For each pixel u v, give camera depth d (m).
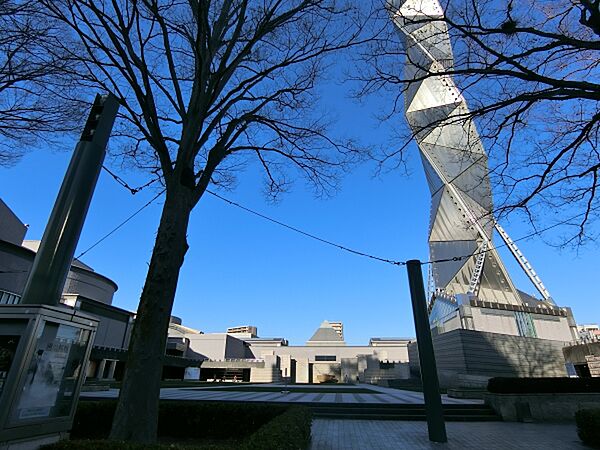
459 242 53.75
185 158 7.21
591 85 5.88
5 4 6.90
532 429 10.55
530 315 38.78
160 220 6.89
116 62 7.13
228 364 56.06
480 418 12.45
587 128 6.48
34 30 7.46
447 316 41.03
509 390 12.80
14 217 29.69
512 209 7.83
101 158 5.91
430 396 8.93
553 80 6.06
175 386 26.88
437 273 53.22
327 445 8.09
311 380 69.62
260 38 7.71
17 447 3.72
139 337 5.89
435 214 59.09
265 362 56.12
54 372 4.32
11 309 4.16
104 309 37.25
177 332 65.50
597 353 28.25
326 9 7.57
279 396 17.89
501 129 7.38
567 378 13.05
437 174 59.22
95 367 32.53
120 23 7.00
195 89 7.88
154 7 6.90
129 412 5.39
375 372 46.00
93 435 8.43
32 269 4.92
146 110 7.35
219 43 8.14
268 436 4.52
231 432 8.85
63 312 4.50
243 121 8.98
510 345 31.11
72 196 5.38
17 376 3.79
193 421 9.00
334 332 81.06
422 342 9.46
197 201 7.45
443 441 8.48
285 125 9.58
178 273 6.61
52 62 7.89
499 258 50.47
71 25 6.91
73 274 38.88
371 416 12.52
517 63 6.17
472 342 29.19
